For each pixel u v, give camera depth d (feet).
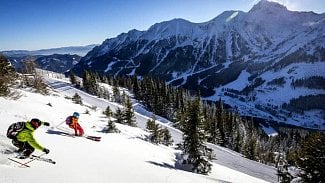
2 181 23.71
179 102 369.50
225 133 313.73
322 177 62.69
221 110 330.54
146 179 36.63
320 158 63.10
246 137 324.39
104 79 554.87
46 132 49.52
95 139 55.88
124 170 37.93
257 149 272.51
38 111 73.41
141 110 365.40
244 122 441.68
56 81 500.33
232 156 216.13
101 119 127.75
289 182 71.05
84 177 30.83
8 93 85.56
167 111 372.58
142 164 45.37
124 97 377.09
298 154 68.03
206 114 319.88
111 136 74.54
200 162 88.84
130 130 118.21
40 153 34.83
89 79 428.56
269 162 277.44
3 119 49.49
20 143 30.53
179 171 52.29
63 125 65.21
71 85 470.39
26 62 185.98
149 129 141.79
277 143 435.53
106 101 371.15
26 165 29.01
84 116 109.60
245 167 182.50
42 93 164.66
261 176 164.96
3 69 108.99
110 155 44.88
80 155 39.40
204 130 92.94
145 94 403.13
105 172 34.65
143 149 74.02
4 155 29.58
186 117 93.97
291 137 505.25
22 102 82.28
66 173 30.37
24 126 30.89
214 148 232.12
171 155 91.25
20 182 24.70
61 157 35.83
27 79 177.06
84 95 392.47
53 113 81.25
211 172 91.56
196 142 90.12
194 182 42.93
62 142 44.55
